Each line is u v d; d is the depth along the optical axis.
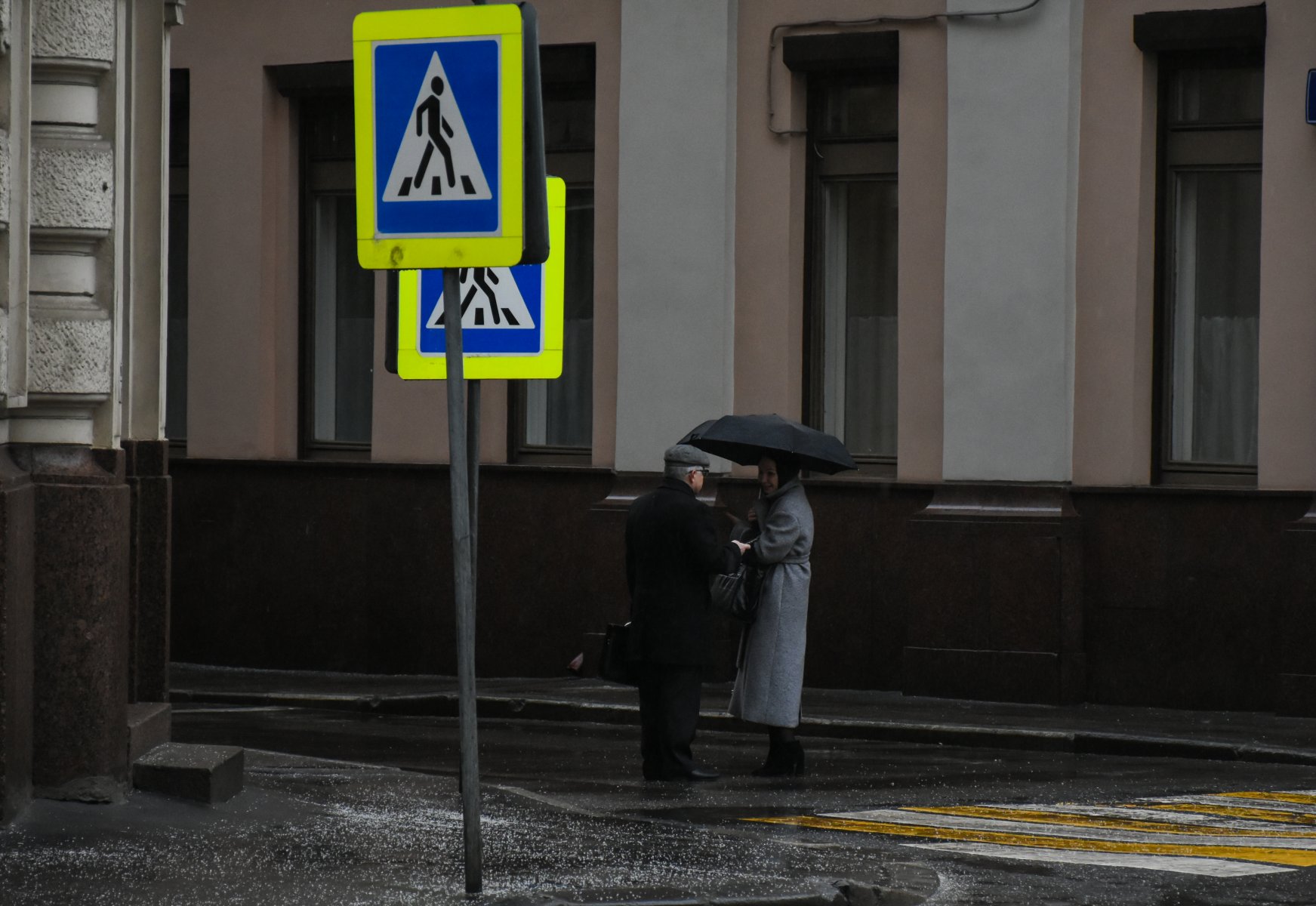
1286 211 31.00
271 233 39.16
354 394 39.41
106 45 17.69
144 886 14.74
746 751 27.69
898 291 34.00
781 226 34.88
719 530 34.66
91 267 17.73
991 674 32.44
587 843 17.30
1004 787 24.02
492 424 37.50
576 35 36.16
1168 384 32.88
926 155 33.69
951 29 33.09
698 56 35.00
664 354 35.25
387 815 18.73
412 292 19.14
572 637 36.19
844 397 35.41
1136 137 32.19
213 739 28.55
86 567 17.31
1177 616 31.73
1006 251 32.72
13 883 14.78
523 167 13.91
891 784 24.20
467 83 13.88
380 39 13.98
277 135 39.19
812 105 35.22
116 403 17.89
